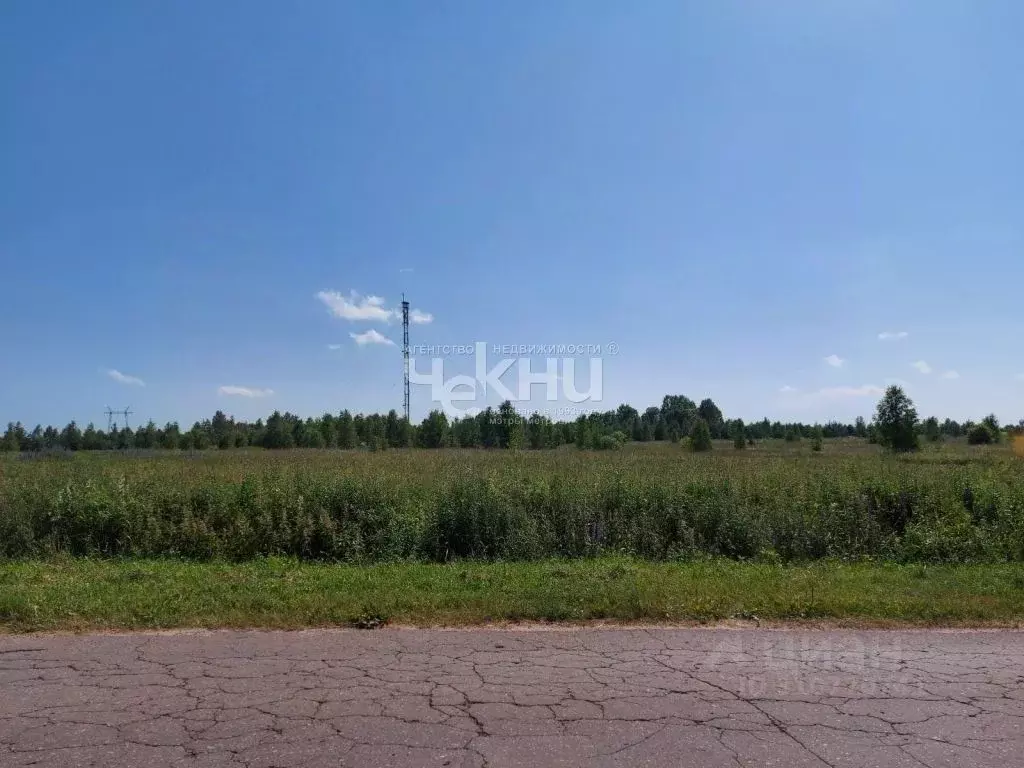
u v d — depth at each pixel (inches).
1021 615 248.7
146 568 345.1
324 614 237.9
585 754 141.1
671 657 201.5
